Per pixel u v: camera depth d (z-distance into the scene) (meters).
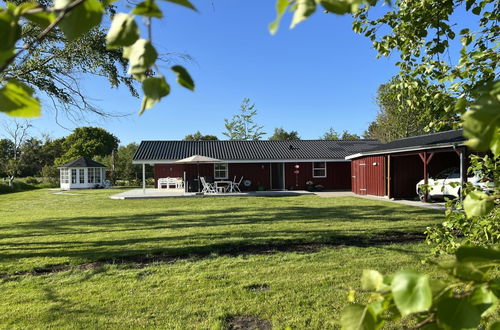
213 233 7.60
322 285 4.30
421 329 0.67
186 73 0.65
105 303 3.89
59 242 7.01
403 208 11.89
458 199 2.52
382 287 0.65
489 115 0.62
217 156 23.97
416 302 0.55
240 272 4.86
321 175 24.66
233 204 14.40
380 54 2.96
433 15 2.54
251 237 7.10
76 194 23.61
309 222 8.96
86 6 0.63
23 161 34.88
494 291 0.62
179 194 19.83
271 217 10.09
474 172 2.49
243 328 3.33
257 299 3.93
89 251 6.19
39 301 3.97
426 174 13.52
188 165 23.95
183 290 4.23
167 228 8.46
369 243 6.45
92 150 51.69
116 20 0.61
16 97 0.71
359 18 2.90
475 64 2.16
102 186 32.59
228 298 3.97
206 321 3.46
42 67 6.76
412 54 2.88
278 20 0.58
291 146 26.77
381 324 0.69
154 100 0.64
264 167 24.27
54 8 0.58
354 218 9.59
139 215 11.20
